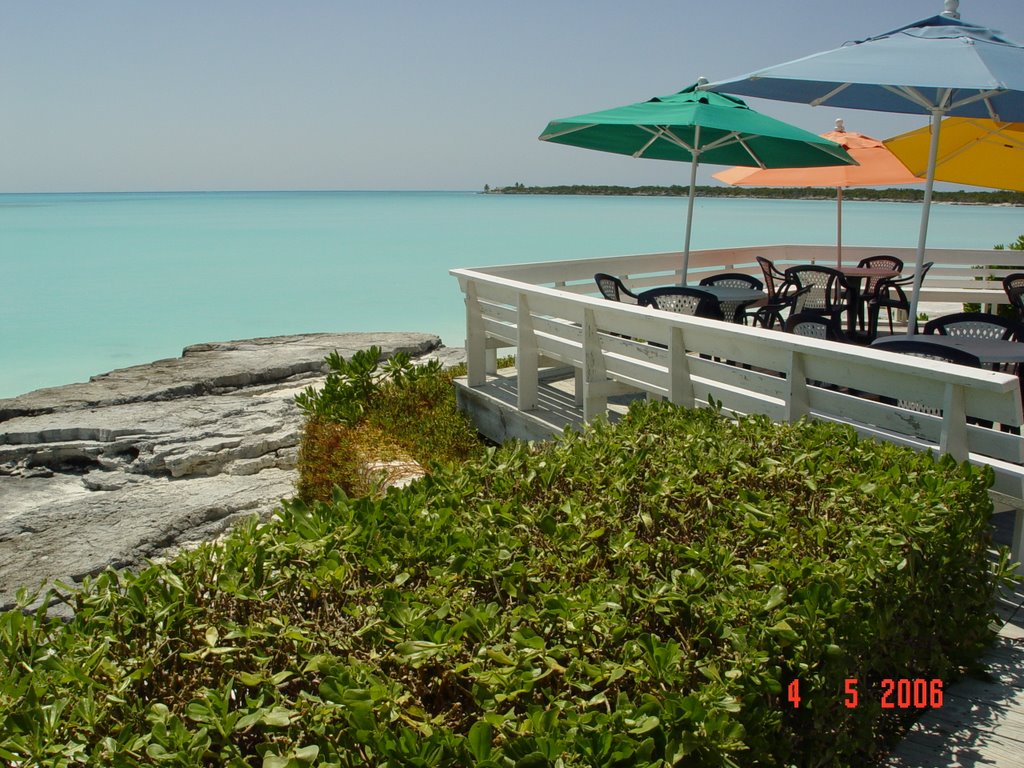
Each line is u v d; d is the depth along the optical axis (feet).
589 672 6.30
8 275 98.27
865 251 37.19
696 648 7.19
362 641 7.04
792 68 16.85
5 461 25.41
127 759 5.32
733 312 24.04
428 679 6.88
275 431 26.53
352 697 5.73
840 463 11.04
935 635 9.50
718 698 6.13
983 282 35.32
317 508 9.47
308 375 35.14
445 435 22.17
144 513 21.15
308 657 6.65
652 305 22.66
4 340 59.57
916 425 12.31
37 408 28.86
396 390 25.34
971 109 20.67
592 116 23.15
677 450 11.51
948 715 9.41
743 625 7.07
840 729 7.64
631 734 5.74
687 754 5.71
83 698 5.96
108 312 71.00
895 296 34.37
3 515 21.94
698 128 24.32
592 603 7.17
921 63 15.40
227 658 6.81
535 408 22.03
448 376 27.81
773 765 6.80
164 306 74.02
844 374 13.29
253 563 7.89
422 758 5.27
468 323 24.56
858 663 7.93
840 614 7.42
